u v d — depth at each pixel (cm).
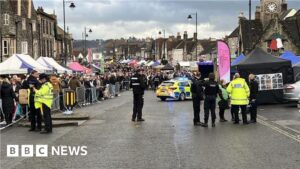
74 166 974
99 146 1241
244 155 1076
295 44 5659
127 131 1564
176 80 3525
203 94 1719
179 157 1063
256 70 2633
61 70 3719
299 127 1620
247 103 1766
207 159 1032
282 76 2653
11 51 4903
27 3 5562
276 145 1222
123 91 5566
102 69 6412
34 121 1619
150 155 1095
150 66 8219
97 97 3541
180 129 1609
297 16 6156
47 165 991
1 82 1825
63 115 2062
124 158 1059
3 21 4812
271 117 1986
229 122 1834
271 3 6153
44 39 6269
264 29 5838
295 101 2523
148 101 3406
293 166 945
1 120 1847
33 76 1617
